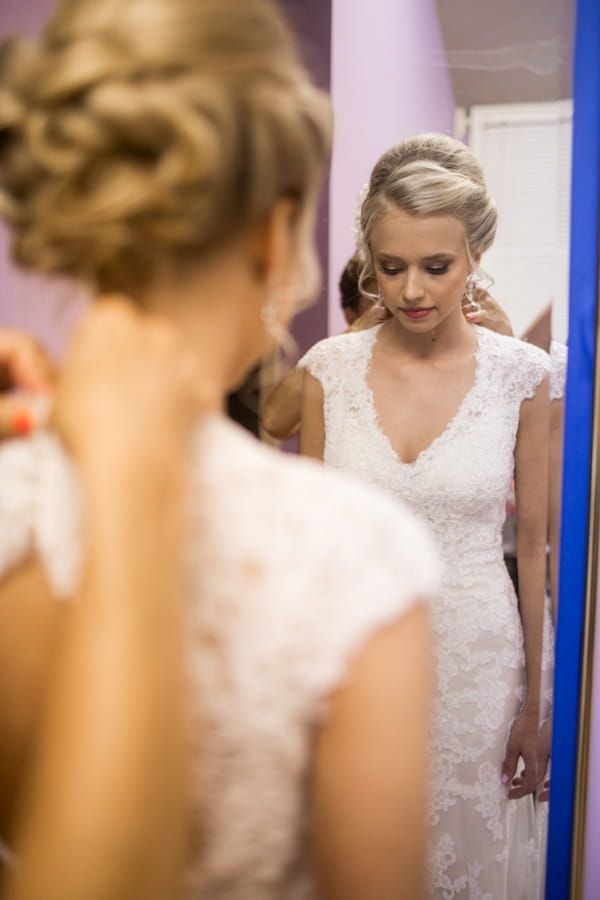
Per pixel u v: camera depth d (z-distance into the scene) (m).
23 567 0.51
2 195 0.50
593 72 1.19
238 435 0.53
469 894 1.36
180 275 0.50
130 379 0.43
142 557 0.40
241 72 0.47
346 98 1.31
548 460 1.31
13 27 1.21
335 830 0.48
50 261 0.49
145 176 0.46
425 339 1.35
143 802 0.38
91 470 0.41
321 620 0.48
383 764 0.47
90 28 0.47
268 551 0.49
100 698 0.38
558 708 1.27
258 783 0.50
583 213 1.20
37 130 0.47
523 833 1.34
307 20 1.30
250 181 0.48
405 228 1.30
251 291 0.53
